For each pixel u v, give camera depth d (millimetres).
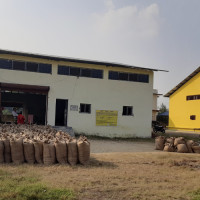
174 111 36844
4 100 25281
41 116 25812
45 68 20750
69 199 5887
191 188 7176
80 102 21500
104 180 7551
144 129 23203
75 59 20797
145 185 7270
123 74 22906
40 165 9148
